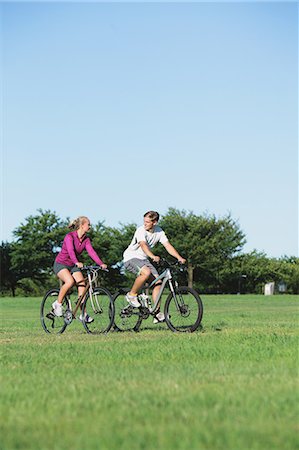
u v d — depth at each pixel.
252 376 6.72
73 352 9.03
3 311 28.09
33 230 74.06
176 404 5.41
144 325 15.01
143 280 12.32
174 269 12.49
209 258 70.25
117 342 10.30
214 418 4.92
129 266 12.52
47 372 7.25
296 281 74.06
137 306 12.40
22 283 78.19
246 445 4.21
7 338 11.96
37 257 72.94
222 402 5.43
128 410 5.23
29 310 29.17
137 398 5.66
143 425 4.78
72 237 12.64
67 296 12.93
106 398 5.70
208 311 23.78
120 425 4.79
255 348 9.03
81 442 4.36
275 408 5.21
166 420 4.92
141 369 7.27
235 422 4.79
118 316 12.73
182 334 11.62
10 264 76.19
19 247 73.38
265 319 17.52
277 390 5.92
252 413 5.06
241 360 8.01
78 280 12.73
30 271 76.06
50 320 13.35
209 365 7.55
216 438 4.35
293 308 26.91
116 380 6.59
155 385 6.28
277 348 9.05
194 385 6.22
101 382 6.49
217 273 71.19
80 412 5.22
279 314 20.92
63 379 6.73
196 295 12.09
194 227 69.94
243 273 72.69
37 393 6.00
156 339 10.68
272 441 4.30
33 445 4.34
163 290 12.43
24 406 5.45
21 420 4.98
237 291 74.62
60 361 8.13
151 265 12.52
